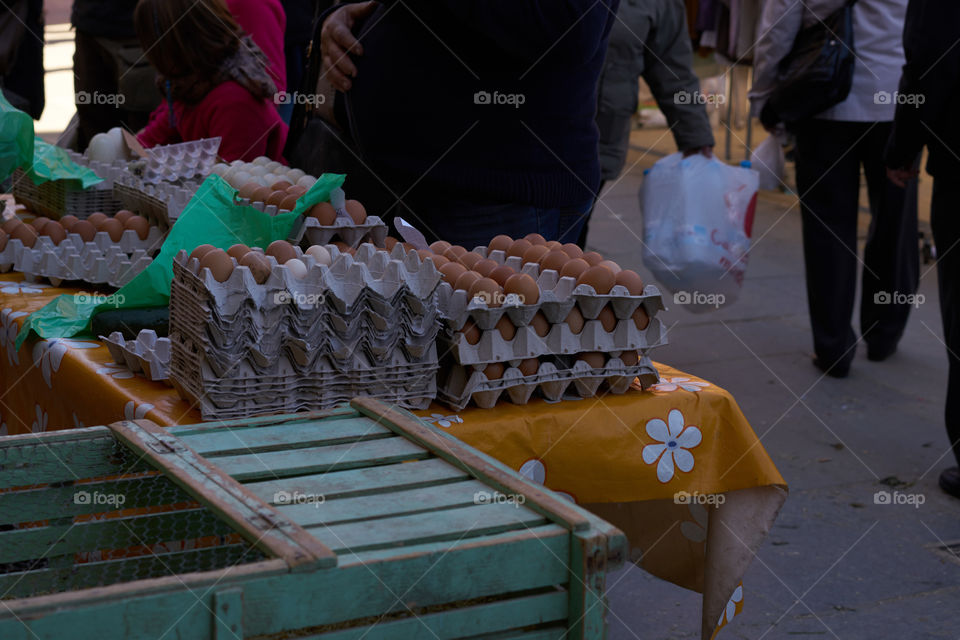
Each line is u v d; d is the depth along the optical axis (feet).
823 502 10.37
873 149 13.35
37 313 6.81
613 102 13.39
